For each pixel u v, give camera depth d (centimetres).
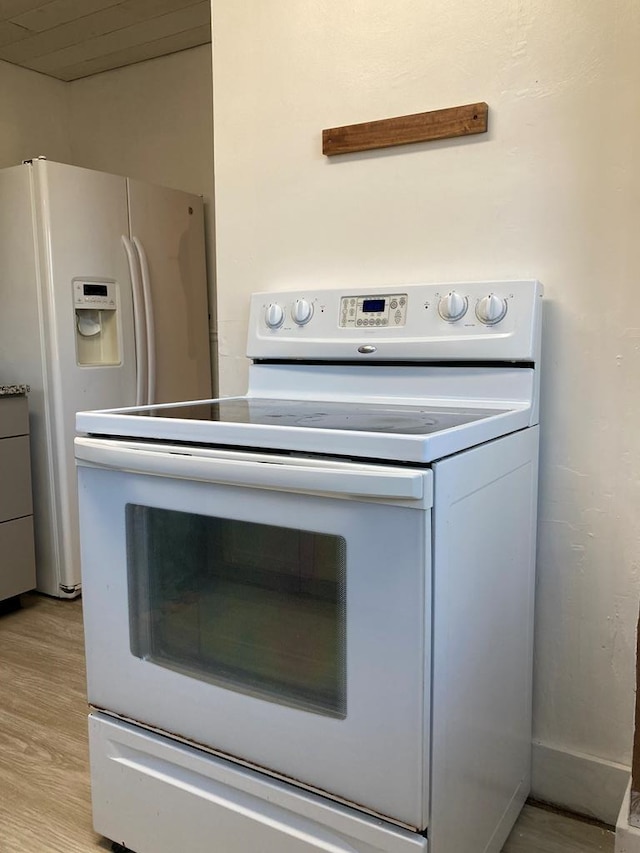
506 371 143
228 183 185
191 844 128
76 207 263
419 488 96
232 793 122
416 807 103
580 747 152
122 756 135
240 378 189
